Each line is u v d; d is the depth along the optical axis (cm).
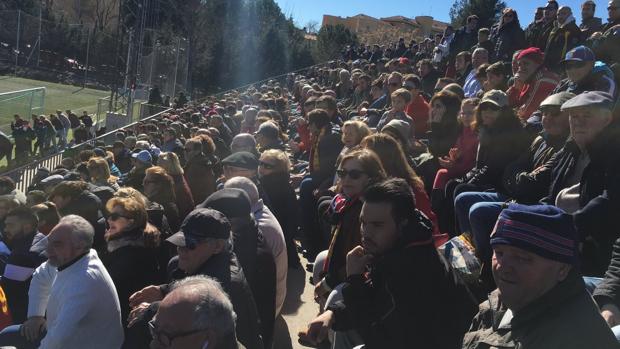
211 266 342
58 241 380
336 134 711
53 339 369
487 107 511
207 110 2041
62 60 5378
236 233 405
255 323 339
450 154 588
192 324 224
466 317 286
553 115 446
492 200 482
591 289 315
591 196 367
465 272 360
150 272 434
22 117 2894
